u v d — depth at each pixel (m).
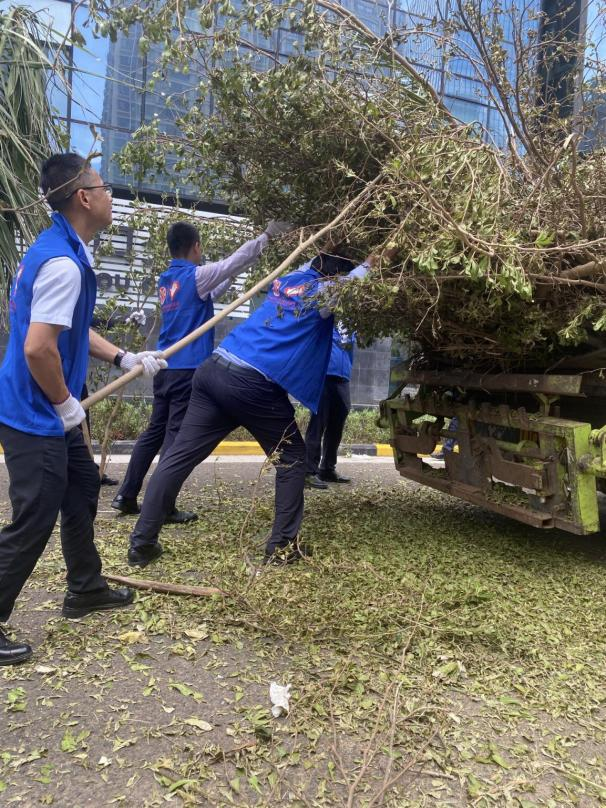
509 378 3.56
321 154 3.51
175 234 4.12
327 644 2.49
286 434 3.38
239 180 4.03
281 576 3.07
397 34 3.46
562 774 1.82
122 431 8.17
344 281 3.00
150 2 2.95
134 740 1.86
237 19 3.02
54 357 2.15
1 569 2.23
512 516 3.65
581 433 3.17
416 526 4.43
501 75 3.53
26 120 4.08
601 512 5.00
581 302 3.10
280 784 1.71
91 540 2.65
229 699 2.10
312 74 3.21
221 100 3.49
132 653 2.37
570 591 3.25
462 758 1.86
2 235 4.10
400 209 3.01
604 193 3.15
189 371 4.00
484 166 3.05
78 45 3.07
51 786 1.67
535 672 2.38
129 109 6.93
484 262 2.63
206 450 3.37
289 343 3.22
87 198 2.38
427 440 4.36
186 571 3.20
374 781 1.75
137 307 4.92
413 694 2.17
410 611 2.75
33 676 2.19
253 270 4.61
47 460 2.24
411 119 3.37
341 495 5.42
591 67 3.61
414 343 4.46
